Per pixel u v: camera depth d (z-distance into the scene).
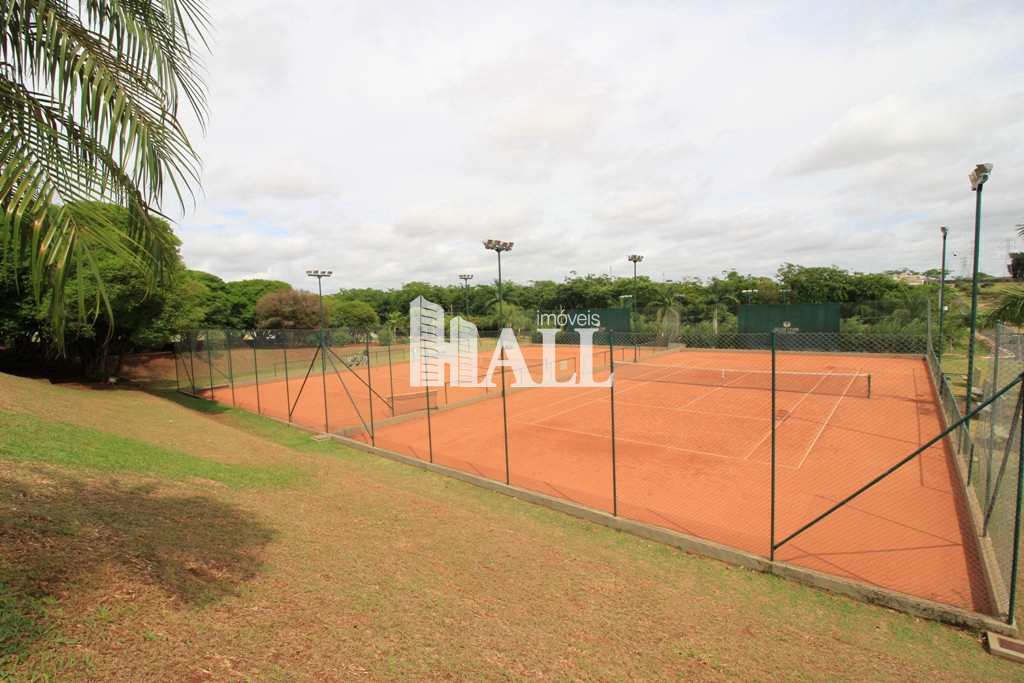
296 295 47.94
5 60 3.43
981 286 36.75
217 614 4.01
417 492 9.70
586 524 8.41
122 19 3.57
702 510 9.09
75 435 9.27
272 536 6.10
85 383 23.73
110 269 18.28
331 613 4.45
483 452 13.19
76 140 3.66
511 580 5.95
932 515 8.59
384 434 15.39
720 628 5.26
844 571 6.82
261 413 18.58
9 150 3.14
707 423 16.16
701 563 7.08
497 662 4.09
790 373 26.16
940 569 6.83
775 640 5.09
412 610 4.80
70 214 3.24
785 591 6.31
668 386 23.94
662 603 5.75
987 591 6.23
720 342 39.31
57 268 3.11
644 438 14.46
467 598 5.29
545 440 14.44
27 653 2.99
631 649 4.63
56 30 3.37
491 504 9.21
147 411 17.09
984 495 8.01
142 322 21.75
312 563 5.51
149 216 4.25
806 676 4.41
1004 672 4.66
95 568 4.16
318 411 19.17
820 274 51.03
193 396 22.94
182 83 3.98
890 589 6.32
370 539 6.67
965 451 10.68
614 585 6.13
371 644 4.03
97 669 3.01
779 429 15.11
